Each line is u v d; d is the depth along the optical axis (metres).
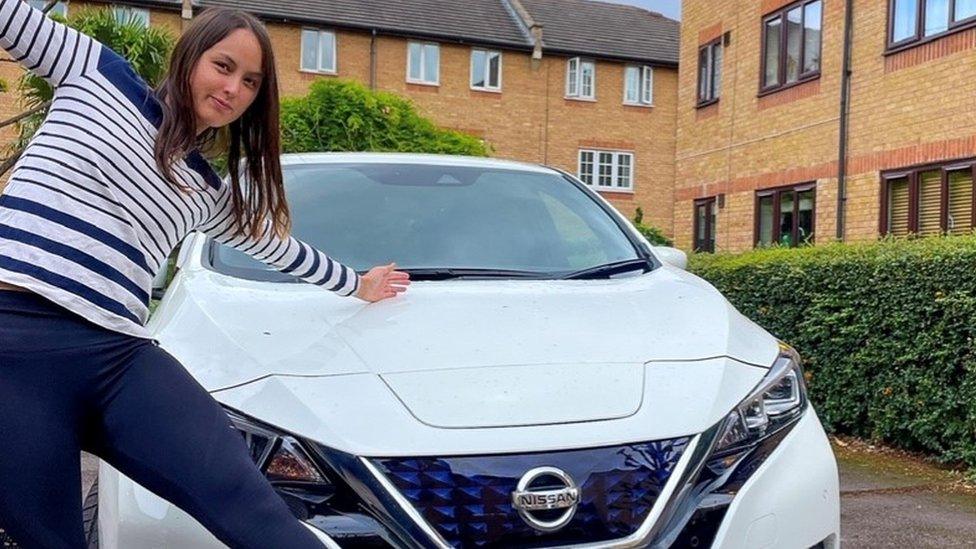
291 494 1.93
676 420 2.08
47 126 1.79
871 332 6.20
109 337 1.77
